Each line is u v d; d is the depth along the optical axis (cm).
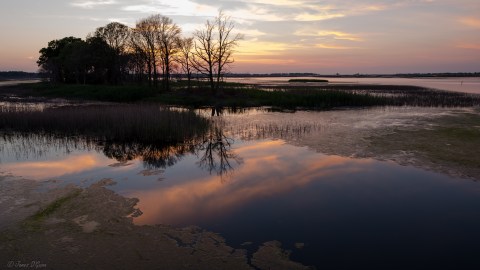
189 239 771
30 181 1139
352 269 662
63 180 1162
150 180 1182
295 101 3631
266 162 1391
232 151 1598
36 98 4372
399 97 4112
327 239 775
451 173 1216
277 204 970
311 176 1204
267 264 677
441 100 3756
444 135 1819
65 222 845
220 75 4375
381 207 945
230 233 801
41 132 1992
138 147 1705
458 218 878
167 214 902
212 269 661
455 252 723
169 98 4044
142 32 4888
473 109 3098
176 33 4781
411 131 1950
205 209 937
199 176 1228
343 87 6875
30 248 725
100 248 729
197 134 1900
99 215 887
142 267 664
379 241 766
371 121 2388
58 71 6425
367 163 1345
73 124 2016
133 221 857
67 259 686
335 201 987
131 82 6019
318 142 1716
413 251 725
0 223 835
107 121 2017
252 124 2311
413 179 1161
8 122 2092
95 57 5456
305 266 672
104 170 1296
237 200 1001
